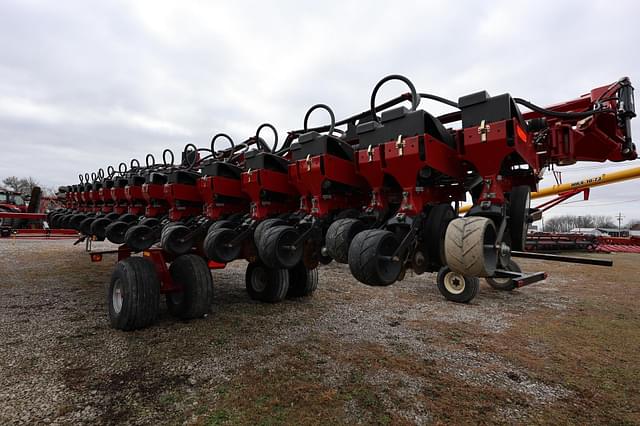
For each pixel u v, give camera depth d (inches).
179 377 110.9
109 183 265.6
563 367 127.2
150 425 85.9
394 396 103.7
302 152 117.9
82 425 84.7
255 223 140.0
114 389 102.3
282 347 138.3
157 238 202.5
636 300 242.1
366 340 150.0
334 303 213.0
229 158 185.3
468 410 97.5
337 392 104.7
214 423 87.5
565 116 101.1
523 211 92.4
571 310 211.3
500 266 89.4
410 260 95.4
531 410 98.4
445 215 96.2
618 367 127.7
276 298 202.5
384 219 100.5
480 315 196.2
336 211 123.5
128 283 146.9
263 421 89.0
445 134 96.7
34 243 515.5
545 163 110.0
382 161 93.7
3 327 152.6
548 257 116.1
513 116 83.7
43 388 101.3
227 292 231.6
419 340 152.3
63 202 408.2
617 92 114.2
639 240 767.1
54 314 173.3
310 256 124.2
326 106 123.1
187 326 158.6
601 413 97.9
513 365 128.0
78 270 303.1
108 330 150.6
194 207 190.2
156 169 249.3
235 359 125.6
